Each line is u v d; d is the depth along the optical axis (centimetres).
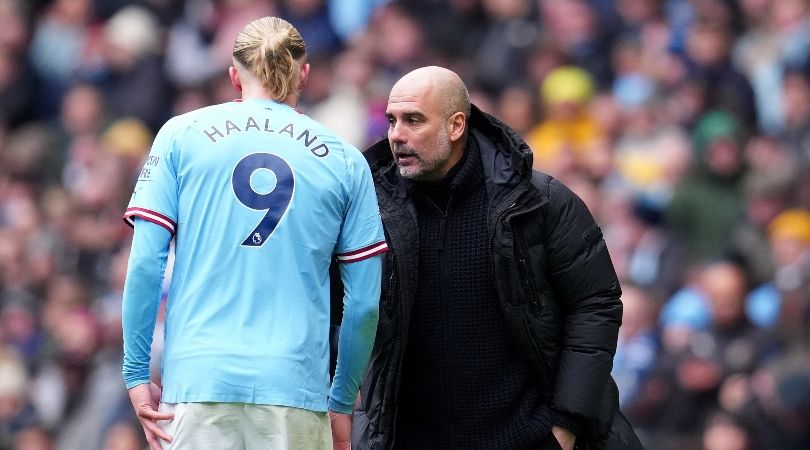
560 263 2072
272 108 1922
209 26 5744
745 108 4678
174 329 1866
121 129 5356
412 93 2050
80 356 4231
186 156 1884
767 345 3472
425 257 2097
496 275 2050
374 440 2086
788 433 3231
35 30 6100
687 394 3462
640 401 3488
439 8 5288
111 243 4809
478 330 2086
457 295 2086
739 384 3350
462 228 2089
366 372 2122
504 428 2092
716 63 4719
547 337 2077
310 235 1891
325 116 4944
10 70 5981
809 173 4006
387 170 2103
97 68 5794
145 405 1869
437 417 2108
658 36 4969
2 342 4541
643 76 4850
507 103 4722
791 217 3850
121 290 4372
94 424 4059
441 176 2086
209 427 1831
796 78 4631
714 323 3534
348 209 1936
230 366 1834
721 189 4278
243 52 1939
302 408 1861
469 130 2112
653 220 4212
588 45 5044
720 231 4188
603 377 2067
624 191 4262
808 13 5025
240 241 1864
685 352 3497
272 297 1864
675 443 3425
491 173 2077
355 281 1942
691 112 4519
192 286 1864
